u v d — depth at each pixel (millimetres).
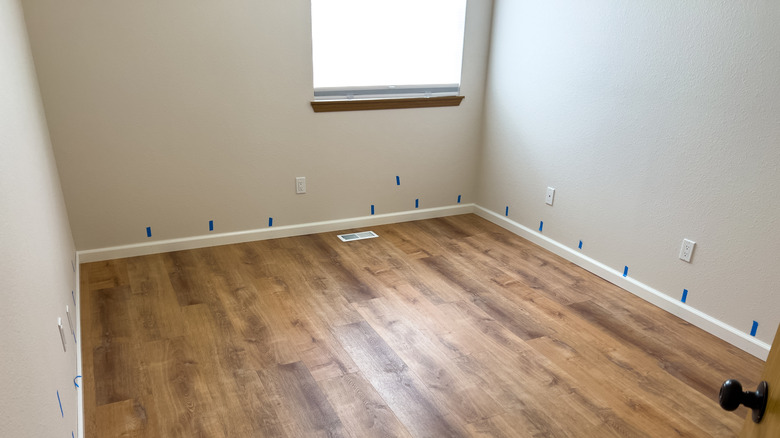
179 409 1859
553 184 3225
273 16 2945
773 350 799
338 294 2705
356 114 3350
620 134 2719
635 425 1844
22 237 1260
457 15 3449
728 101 2195
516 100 3414
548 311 2594
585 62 2854
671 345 2326
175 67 2828
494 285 2852
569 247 3191
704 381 2086
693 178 2395
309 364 2131
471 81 3629
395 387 2010
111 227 2965
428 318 2504
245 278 2846
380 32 3250
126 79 2750
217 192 3154
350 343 2283
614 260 2891
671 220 2531
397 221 3760
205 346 2229
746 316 2275
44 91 2602
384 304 2621
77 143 2748
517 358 2207
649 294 2691
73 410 1646
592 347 2301
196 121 2967
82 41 2609
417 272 2982
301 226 3455
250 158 3166
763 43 2039
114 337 2271
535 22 3156
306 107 3197
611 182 2822
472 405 1925
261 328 2375
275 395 1945
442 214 3900
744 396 796
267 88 3064
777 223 2098
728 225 2281
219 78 2938
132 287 2703
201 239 3195
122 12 2645
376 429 1796
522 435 1788
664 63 2436
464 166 3852
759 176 2131
